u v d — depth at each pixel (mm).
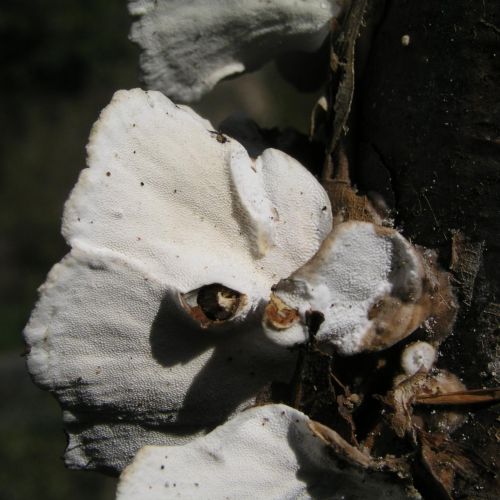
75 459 277
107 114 260
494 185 256
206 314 260
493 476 255
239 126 296
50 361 260
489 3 255
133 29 291
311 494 260
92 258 256
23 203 1310
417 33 264
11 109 1341
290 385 267
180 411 270
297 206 269
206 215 267
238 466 259
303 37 290
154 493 256
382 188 269
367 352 261
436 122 261
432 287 260
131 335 263
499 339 256
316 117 285
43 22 1302
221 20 288
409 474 255
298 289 256
